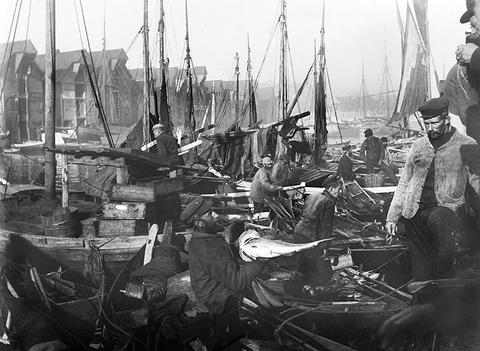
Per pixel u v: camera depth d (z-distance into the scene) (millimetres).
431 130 3029
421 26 4016
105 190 5496
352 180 5809
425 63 4035
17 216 4902
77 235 4578
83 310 3418
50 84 5375
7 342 3211
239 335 2932
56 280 3977
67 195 5113
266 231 4613
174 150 6047
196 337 3039
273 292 3434
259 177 5496
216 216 4039
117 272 4203
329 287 3596
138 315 3436
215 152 8977
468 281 2553
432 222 2986
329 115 6281
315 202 4109
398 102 4312
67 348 3107
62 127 9969
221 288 2998
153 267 3793
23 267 3807
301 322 3041
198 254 3033
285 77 7664
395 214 3221
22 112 7008
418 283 2613
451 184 3039
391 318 2555
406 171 3182
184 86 9141
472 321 2477
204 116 9516
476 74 3055
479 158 2980
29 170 6961
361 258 4207
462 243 3012
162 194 5141
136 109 8922
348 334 2857
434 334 2486
